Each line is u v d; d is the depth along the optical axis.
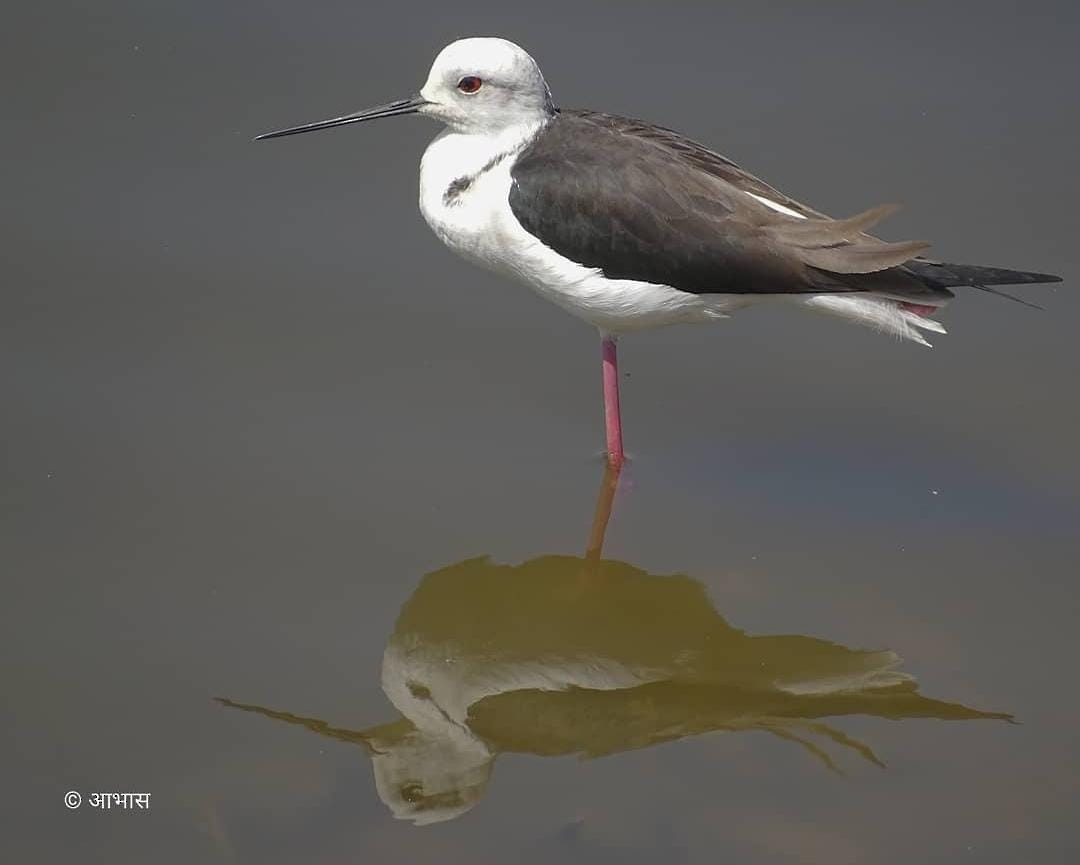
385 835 8.48
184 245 13.19
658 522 11.25
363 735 9.23
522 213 11.07
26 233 13.09
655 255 10.89
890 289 10.72
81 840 8.32
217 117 14.34
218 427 11.62
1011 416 12.12
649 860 8.39
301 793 8.77
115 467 11.19
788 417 12.26
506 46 11.36
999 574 10.70
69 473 11.09
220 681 9.53
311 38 15.20
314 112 14.41
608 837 8.55
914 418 12.18
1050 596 10.48
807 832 8.60
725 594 10.62
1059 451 11.79
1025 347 12.70
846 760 9.19
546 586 10.64
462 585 10.54
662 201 10.87
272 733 9.18
